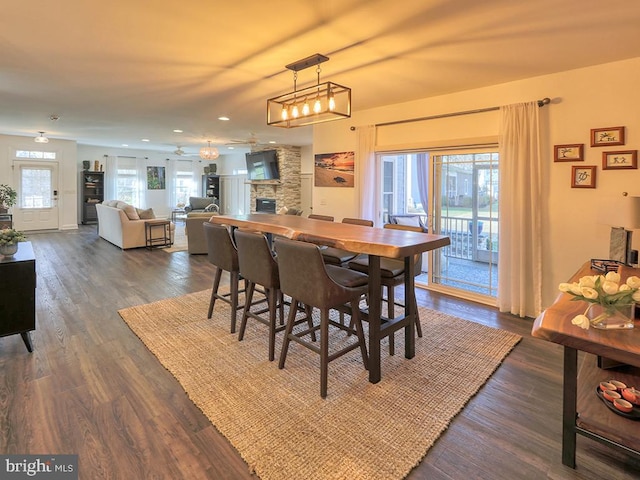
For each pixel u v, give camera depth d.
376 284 2.39
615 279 1.60
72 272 5.39
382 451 1.80
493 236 4.19
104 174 11.46
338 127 5.62
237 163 13.21
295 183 10.23
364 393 2.30
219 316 3.63
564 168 3.54
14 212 9.19
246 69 3.54
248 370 2.57
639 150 3.14
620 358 1.38
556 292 3.65
